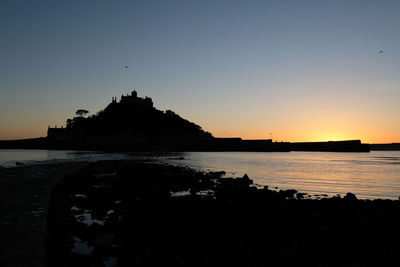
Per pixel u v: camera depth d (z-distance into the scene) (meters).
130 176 35.41
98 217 14.78
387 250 11.04
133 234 12.03
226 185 27.39
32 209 12.16
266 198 21.45
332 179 37.06
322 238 12.17
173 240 11.55
